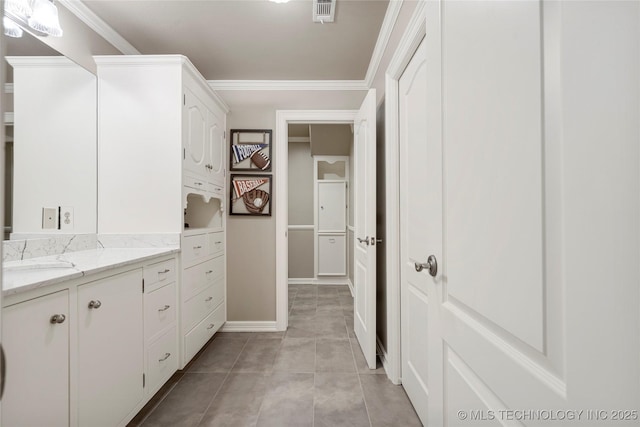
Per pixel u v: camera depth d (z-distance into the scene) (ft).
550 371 1.45
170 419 4.84
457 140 2.42
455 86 2.45
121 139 6.12
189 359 6.35
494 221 1.90
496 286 1.88
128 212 6.08
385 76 6.40
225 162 8.95
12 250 4.50
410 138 5.30
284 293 8.97
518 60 1.65
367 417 4.91
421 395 4.75
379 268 7.56
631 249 1.09
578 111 1.28
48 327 3.15
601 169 1.19
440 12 2.73
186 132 6.39
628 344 1.10
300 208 15.71
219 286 8.35
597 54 1.20
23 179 4.74
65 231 5.36
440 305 2.73
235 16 6.08
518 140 1.66
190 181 6.58
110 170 6.10
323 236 15.35
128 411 4.42
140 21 6.23
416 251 5.00
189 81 6.55
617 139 1.14
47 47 5.14
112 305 4.12
